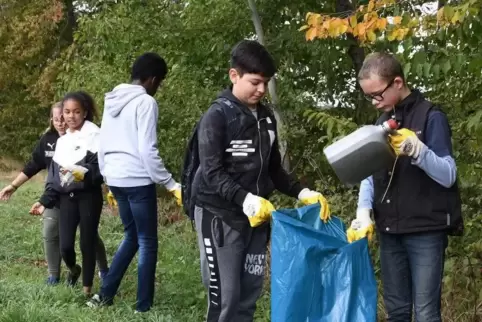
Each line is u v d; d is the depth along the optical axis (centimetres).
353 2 614
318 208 339
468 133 440
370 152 296
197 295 512
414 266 326
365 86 322
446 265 477
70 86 926
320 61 661
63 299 504
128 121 459
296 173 659
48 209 554
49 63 1836
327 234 309
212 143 335
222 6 675
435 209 317
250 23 679
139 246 477
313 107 665
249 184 346
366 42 439
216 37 699
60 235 518
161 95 728
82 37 841
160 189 950
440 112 317
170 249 701
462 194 470
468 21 364
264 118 351
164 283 564
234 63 338
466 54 405
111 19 753
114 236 812
